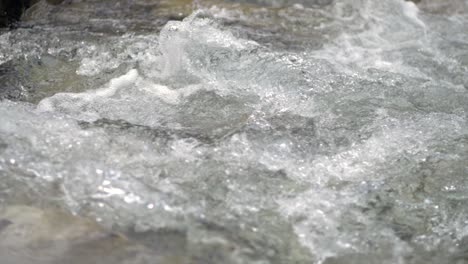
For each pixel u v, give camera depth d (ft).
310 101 30.63
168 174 23.47
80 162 23.50
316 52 37.58
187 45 34.24
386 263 20.71
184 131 26.84
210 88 31.53
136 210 21.62
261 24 42.32
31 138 24.49
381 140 26.99
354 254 20.88
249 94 31.19
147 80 32.27
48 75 33.06
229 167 24.17
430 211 23.07
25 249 19.65
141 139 25.58
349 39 40.73
